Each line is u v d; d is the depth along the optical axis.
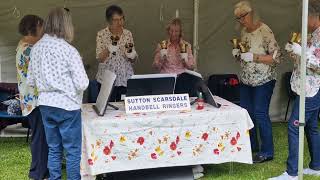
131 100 3.65
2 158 4.67
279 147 5.01
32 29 3.54
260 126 4.35
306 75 3.60
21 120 5.11
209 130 3.62
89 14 5.70
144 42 5.88
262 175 3.98
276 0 6.11
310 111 3.67
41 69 3.11
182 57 4.63
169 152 3.54
